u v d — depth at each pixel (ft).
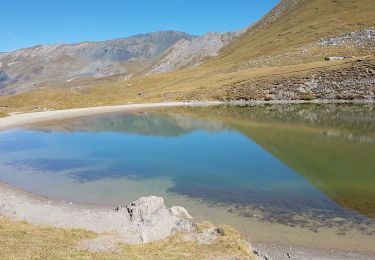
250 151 165.58
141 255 62.13
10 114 394.11
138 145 193.16
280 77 438.81
